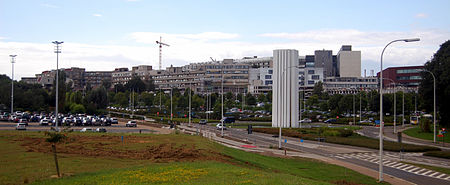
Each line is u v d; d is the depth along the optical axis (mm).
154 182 24984
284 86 99625
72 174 26875
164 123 110500
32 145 40156
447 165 47250
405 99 141875
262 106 187250
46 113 141000
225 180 26203
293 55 99500
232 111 169250
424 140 79562
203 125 112625
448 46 93688
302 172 38469
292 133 82812
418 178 37875
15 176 25734
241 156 44469
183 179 26250
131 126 101062
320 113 162250
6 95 138125
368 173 40062
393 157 53969
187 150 40844
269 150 58344
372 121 129750
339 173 38906
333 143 69938
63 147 39469
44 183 23922
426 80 92625
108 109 174000
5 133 52719
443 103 88125
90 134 56562
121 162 32812
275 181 26609
